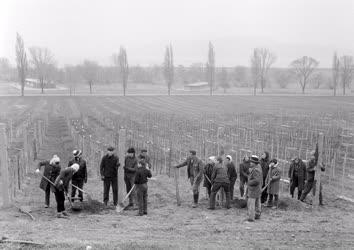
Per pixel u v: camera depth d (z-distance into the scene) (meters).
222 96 104.12
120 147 17.14
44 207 17.17
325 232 13.84
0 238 11.58
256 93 118.19
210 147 31.42
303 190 19.44
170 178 24.53
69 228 13.69
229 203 17.42
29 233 12.62
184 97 99.06
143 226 14.31
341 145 34.88
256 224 14.85
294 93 121.19
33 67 163.62
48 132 44.34
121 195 17.20
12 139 36.50
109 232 13.34
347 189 22.22
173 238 12.77
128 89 129.88
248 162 18.77
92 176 25.09
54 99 88.06
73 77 129.38
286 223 15.06
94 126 47.66
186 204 18.28
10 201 17.53
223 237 13.02
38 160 29.73
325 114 60.41
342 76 127.75
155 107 73.69
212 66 125.81
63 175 15.34
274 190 17.33
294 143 34.75
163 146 32.75
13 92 107.62
